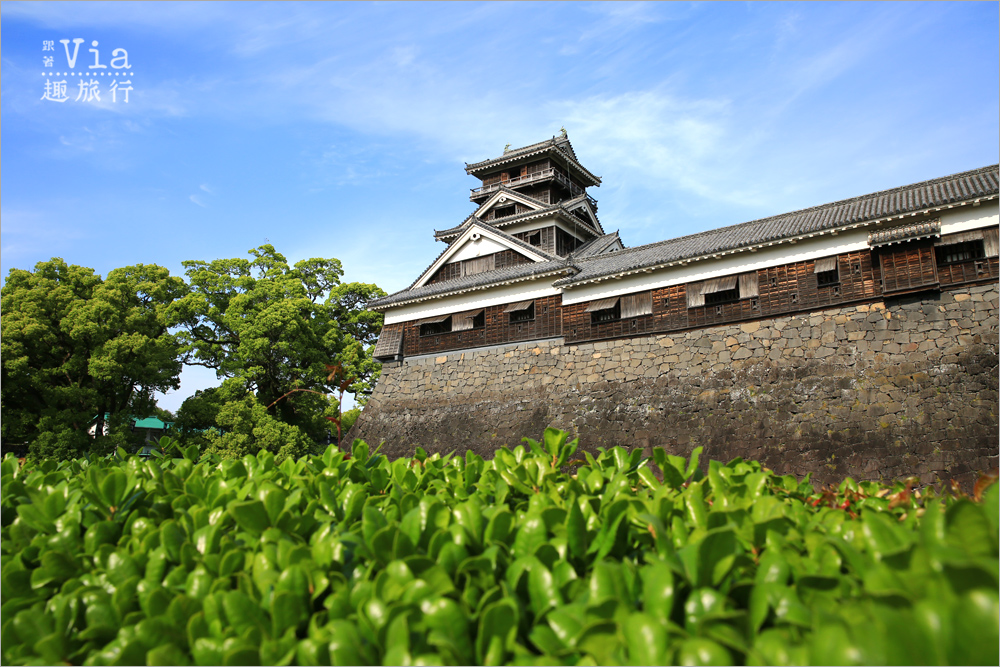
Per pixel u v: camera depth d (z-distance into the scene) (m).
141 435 34.28
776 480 4.68
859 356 17.78
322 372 36.44
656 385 21.48
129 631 2.35
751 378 19.50
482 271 31.19
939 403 16.05
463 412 26.12
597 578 2.26
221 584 2.57
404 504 3.44
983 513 1.91
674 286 22.20
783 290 19.77
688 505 3.03
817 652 1.65
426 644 2.03
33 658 2.41
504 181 40.19
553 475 4.34
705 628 1.85
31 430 30.09
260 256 42.44
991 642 1.48
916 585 1.84
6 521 3.83
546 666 1.85
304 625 2.40
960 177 19.62
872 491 4.49
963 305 16.62
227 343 38.78
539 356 25.12
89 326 29.42
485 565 2.40
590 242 36.88
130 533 3.41
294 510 3.58
